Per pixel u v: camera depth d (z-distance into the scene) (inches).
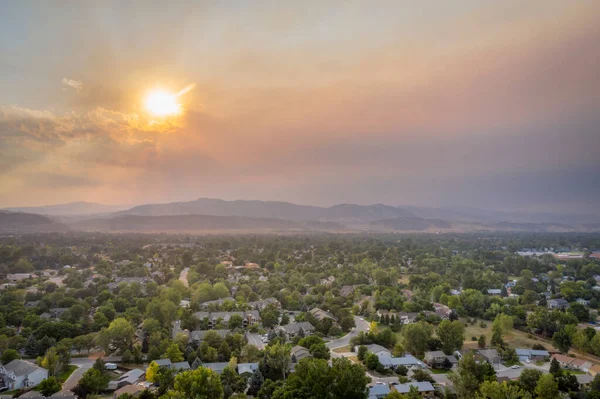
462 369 5039.4
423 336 6496.1
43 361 5442.9
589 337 6840.6
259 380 4928.6
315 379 4143.7
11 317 7657.5
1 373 5054.1
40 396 4458.7
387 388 5012.3
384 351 6338.6
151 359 5925.2
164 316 7386.8
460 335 6619.1
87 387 4763.8
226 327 7770.7
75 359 6156.5
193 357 5841.5
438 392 5054.1
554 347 6943.9
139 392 4771.2
